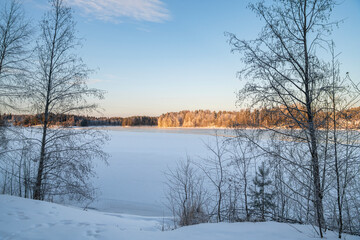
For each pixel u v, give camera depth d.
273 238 3.71
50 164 8.21
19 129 8.35
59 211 5.38
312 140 4.71
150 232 4.14
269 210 6.09
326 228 4.23
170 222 7.38
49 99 8.62
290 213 5.89
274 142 5.38
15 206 5.07
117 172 17.25
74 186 8.45
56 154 8.29
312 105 5.11
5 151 7.92
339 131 4.14
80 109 8.90
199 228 4.37
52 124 8.63
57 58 8.72
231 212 6.16
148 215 9.41
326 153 4.37
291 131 5.18
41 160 8.20
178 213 7.23
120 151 28.95
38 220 4.37
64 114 8.88
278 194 5.66
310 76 5.18
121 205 10.63
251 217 6.17
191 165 16.73
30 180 8.21
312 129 4.67
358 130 4.02
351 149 3.90
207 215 6.51
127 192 12.53
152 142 41.09
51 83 8.66
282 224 4.59
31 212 4.82
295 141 5.11
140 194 12.23
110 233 3.92
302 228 4.30
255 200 6.00
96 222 4.92
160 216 9.23
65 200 10.75
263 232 4.03
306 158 4.95
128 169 18.30
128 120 166.25
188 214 6.52
